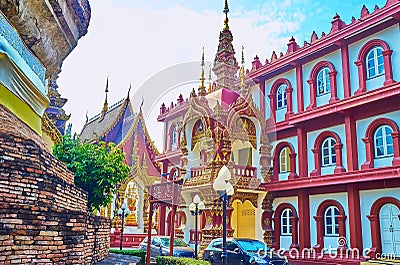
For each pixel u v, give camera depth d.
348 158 15.73
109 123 26.80
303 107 18.08
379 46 15.34
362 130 15.65
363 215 15.27
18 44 8.03
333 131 16.78
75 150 11.41
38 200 6.25
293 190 17.94
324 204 16.72
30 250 5.25
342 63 16.53
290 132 18.72
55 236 5.68
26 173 6.16
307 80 18.06
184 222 18.25
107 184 11.20
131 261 8.80
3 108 6.93
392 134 14.40
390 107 14.72
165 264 11.30
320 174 17.03
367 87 15.59
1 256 4.86
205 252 14.27
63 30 10.28
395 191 14.34
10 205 5.14
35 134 8.52
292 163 18.11
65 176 8.88
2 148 6.04
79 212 6.30
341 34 16.30
